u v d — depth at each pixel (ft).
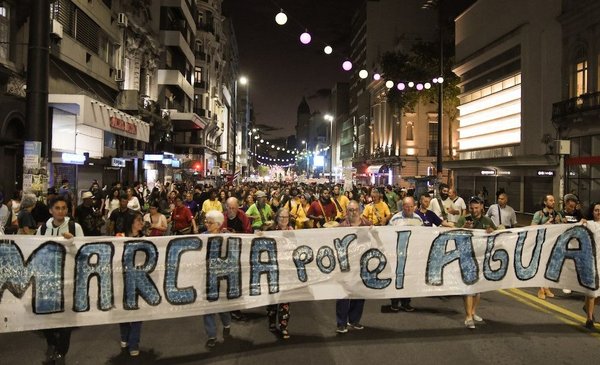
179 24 143.43
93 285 19.20
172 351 19.98
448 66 156.66
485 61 123.65
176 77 126.72
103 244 19.39
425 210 29.66
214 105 208.44
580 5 86.02
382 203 38.86
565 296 30.01
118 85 86.94
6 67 46.42
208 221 21.68
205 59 188.14
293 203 42.98
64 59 62.39
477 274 23.50
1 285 18.42
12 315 18.43
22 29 51.42
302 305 28.48
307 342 21.08
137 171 103.55
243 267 21.15
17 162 51.88
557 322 24.00
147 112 97.91
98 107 55.21
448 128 183.32
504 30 112.57
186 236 20.40
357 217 23.90
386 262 22.81
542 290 29.53
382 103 219.41
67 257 18.98
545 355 19.25
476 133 130.21
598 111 79.92
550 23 95.66
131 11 94.79
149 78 112.16
